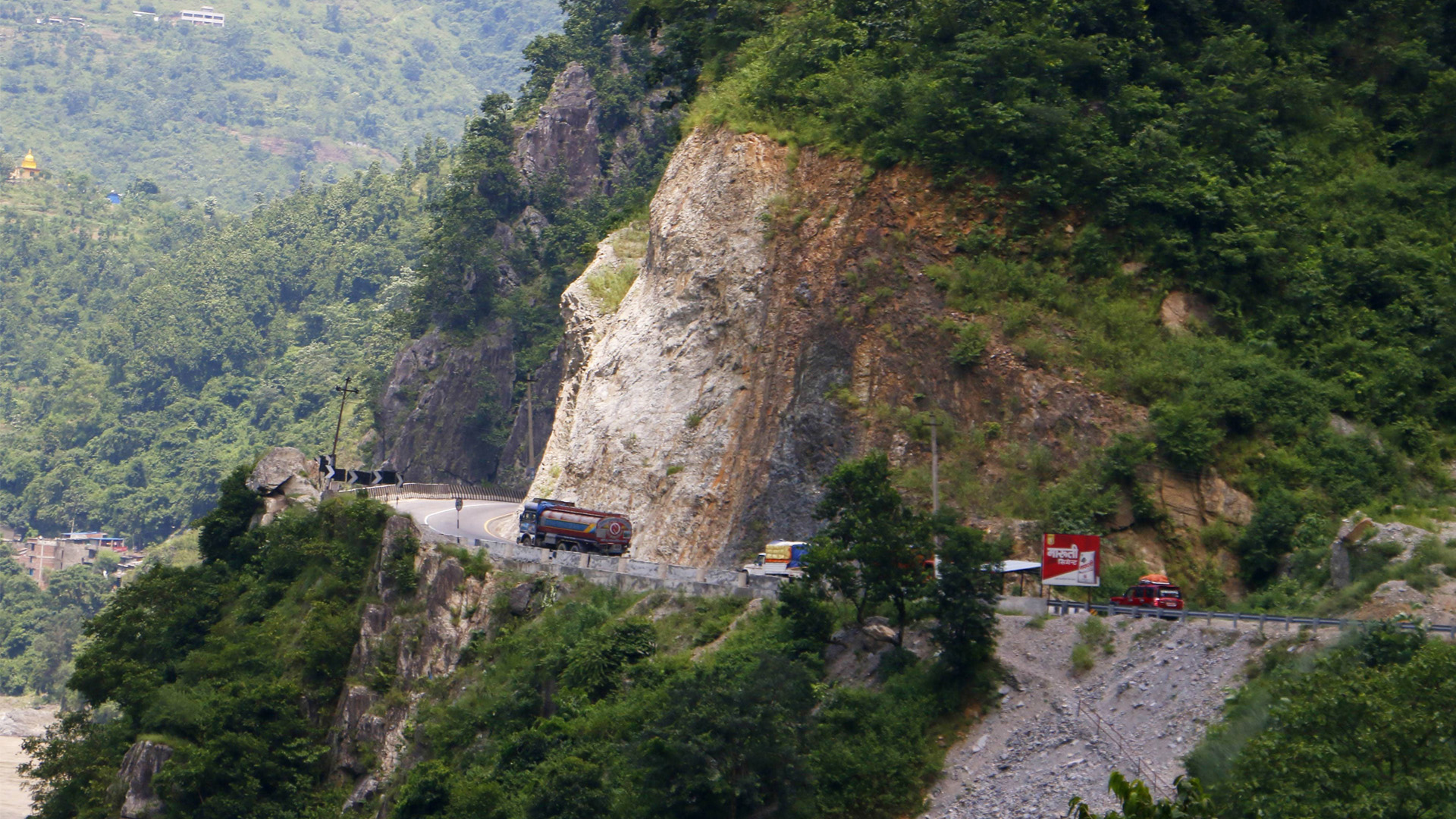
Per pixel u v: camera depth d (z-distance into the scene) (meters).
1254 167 81.12
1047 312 74.88
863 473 59.72
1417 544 57.00
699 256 86.50
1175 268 76.44
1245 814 37.75
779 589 60.66
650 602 67.38
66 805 81.31
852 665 58.34
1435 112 82.56
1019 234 77.69
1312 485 67.25
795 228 82.50
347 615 79.44
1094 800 46.59
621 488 82.50
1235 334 74.75
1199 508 67.50
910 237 78.31
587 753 58.94
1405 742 36.28
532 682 66.56
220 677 79.62
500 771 61.69
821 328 77.25
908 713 54.25
